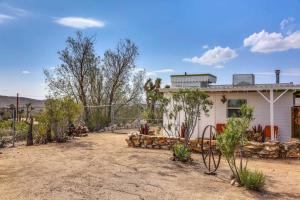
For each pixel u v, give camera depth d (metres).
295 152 12.48
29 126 15.47
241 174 8.32
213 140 13.38
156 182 8.35
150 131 16.58
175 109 13.02
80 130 20.22
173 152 11.84
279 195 7.64
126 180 8.41
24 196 6.75
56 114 16.31
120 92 29.28
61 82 27.33
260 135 14.78
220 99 17.48
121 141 17.28
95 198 6.77
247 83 17.41
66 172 9.11
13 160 11.03
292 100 16.19
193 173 9.65
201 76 18.81
